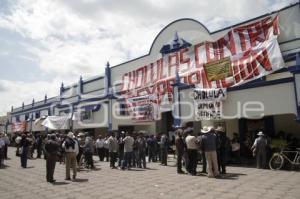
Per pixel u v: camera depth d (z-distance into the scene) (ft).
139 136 48.16
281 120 54.39
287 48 50.11
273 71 47.19
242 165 45.24
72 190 30.04
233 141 48.39
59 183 34.35
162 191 27.99
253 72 49.29
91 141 48.01
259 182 30.63
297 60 39.37
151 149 54.95
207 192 26.84
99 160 60.39
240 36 55.57
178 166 39.32
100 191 29.09
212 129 35.94
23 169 48.55
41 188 31.60
